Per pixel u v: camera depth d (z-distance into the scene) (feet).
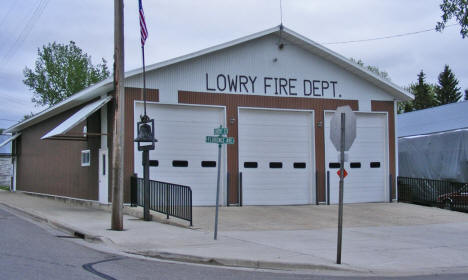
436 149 85.51
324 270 32.17
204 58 67.72
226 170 67.87
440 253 39.11
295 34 71.56
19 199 84.48
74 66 170.60
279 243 41.04
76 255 32.86
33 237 39.96
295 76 73.41
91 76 172.76
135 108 62.75
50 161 89.10
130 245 37.76
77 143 75.66
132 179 59.93
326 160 74.38
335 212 64.90
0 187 135.64
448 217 62.90
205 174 66.90
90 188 69.92
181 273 28.76
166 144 64.95
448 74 234.38
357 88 77.77
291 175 72.38
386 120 79.87
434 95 242.17
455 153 81.97
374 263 34.27
